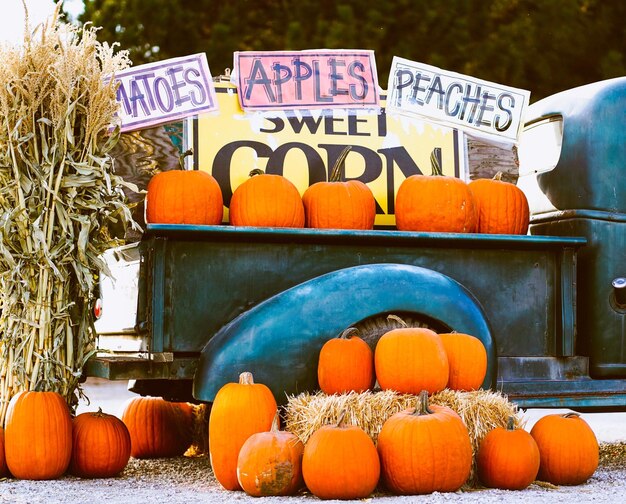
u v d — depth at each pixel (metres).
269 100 5.95
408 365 4.75
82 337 5.11
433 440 4.38
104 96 5.07
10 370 4.93
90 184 5.02
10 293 4.95
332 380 4.80
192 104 5.77
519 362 5.47
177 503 4.27
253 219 5.30
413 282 5.07
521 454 4.60
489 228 5.73
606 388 5.61
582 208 5.73
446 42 11.02
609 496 4.47
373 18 10.95
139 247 5.14
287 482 4.43
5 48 4.99
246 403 4.63
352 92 6.08
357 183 5.58
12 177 4.98
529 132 6.32
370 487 4.33
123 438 5.03
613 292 5.67
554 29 11.27
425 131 6.16
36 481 4.75
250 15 11.20
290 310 4.91
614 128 5.78
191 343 4.96
